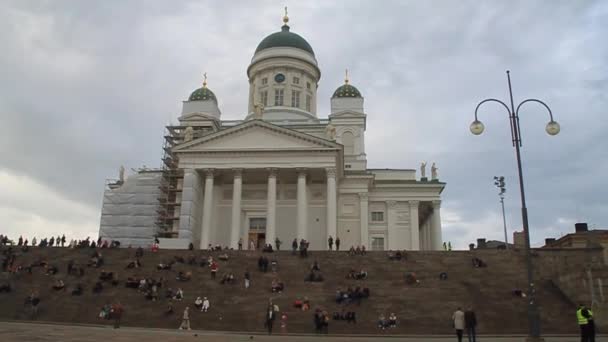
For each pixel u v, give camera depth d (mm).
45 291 44688
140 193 80062
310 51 92312
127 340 25750
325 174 69438
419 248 84625
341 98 87875
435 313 39812
